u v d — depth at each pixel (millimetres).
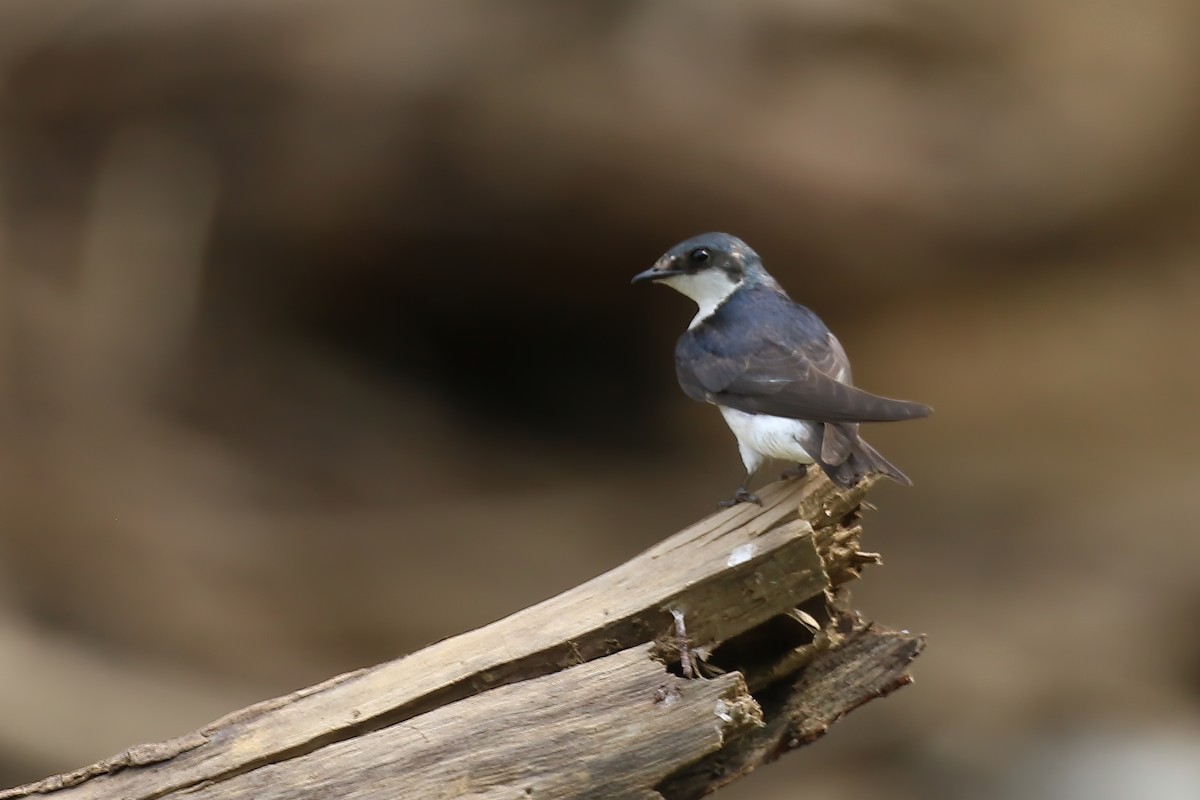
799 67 15547
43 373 13773
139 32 14992
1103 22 16031
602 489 16641
